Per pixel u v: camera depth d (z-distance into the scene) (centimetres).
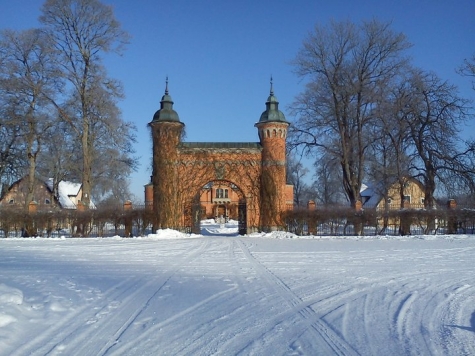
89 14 3909
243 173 3788
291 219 3788
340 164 4456
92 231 3862
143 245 2791
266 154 3778
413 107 4153
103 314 941
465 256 2089
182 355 689
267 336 795
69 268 1681
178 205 3744
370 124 4241
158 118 3784
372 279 1409
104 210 3825
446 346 735
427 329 841
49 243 3062
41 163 4625
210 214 9088
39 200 6288
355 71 4216
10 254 2259
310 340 771
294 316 941
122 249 2519
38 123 4088
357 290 1227
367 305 1045
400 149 4309
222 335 799
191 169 3769
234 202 9062
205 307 1018
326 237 3478
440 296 1151
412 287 1275
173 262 1872
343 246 2658
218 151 3775
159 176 3750
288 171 7844
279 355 692
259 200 3775
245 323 884
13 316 870
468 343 752
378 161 4369
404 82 4194
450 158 4128
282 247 2589
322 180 7288
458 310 999
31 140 4209
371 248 2516
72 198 6975
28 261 1928
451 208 3916
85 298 1098
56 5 3828
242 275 1491
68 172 4922
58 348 711
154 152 3797
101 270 1623
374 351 711
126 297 1117
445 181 4172
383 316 943
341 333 815
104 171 4631
